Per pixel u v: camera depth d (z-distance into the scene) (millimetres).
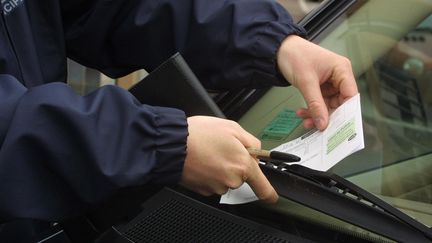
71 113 774
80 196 799
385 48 1501
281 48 1069
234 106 1294
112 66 1329
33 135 765
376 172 1220
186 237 874
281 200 930
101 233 901
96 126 786
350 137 871
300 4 2637
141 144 795
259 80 1103
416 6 1541
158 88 913
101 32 1229
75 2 1229
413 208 1093
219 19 1113
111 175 771
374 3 1526
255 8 1108
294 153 967
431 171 1241
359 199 834
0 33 1090
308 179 851
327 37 1427
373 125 1379
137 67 1293
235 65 1110
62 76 1234
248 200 874
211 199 971
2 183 760
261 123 1251
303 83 1027
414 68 1504
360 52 1465
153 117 797
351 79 1039
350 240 856
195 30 1135
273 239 836
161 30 1181
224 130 819
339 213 811
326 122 988
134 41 1231
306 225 893
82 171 786
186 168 815
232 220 892
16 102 793
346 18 1476
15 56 1104
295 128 1180
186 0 1147
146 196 932
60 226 968
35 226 1000
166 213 935
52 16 1178
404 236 783
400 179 1208
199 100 900
